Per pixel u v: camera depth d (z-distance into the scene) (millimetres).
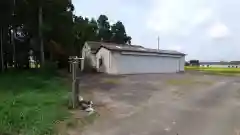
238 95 11305
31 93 9727
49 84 13047
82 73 24359
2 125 5387
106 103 9023
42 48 22375
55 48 24812
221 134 5664
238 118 7074
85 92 11508
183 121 6746
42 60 22312
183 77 21797
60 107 7641
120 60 24688
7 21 21672
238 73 29609
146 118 7008
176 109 8211
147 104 8984
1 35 23344
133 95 10969
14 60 26500
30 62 29062
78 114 7059
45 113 6613
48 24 21859
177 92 12070
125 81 16906
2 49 23547
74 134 5508
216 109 8273
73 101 7766
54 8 22375
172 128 6090
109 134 5570
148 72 27938
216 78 21094
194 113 7672
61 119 6344
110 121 6617
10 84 12727
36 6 21438
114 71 24469
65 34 24203
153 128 6066
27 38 26266
